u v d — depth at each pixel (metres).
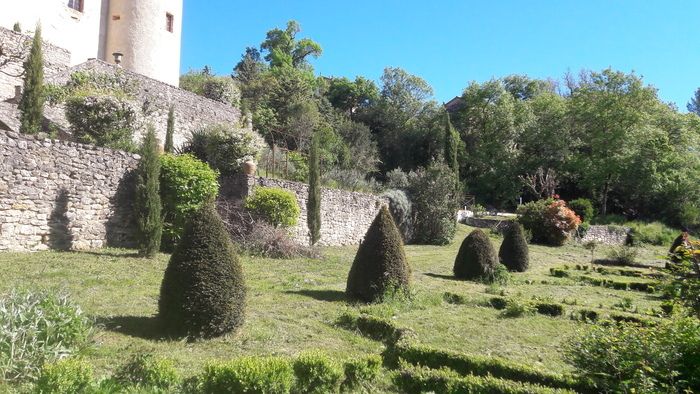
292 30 59.22
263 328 6.84
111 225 11.95
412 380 5.08
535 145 39.56
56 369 3.96
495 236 25.66
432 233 23.27
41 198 10.49
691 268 5.15
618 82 37.78
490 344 7.10
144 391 4.04
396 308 8.62
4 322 4.46
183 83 32.59
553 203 25.84
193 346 5.86
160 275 9.53
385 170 44.81
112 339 5.75
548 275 15.41
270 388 4.27
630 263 19.48
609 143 36.31
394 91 52.06
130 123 13.86
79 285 8.07
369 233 9.49
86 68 17.41
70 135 14.20
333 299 9.09
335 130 40.56
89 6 22.14
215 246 6.36
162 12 24.28
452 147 31.03
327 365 4.70
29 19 19.25
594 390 4.65
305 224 17.22
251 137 15.78
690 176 35.47
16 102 15.16
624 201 38.88
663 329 4.65
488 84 44.09
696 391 4.22
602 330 4.97
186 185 12.34
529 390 4.52
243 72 45.03
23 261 9.15
